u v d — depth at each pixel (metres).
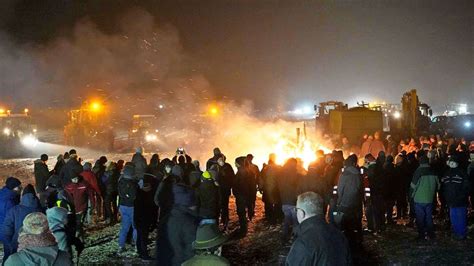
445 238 11.03
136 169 12.66
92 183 13.70
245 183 12.49
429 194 10.77
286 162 11.11
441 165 13.62
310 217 4.77
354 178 10.41
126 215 10.83
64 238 6.60
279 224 13.37
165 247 6.25
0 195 8.74
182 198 6.39
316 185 10.41
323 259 4.55
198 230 4.20
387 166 12.47
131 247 11.30
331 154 12.26
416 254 9.81
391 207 12.77
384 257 9.68
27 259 4.21
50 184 11.59
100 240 12.10
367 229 12.06
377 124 28.84
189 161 14.93
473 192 13.27
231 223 13.88
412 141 19.53
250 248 10.84
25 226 4.35
